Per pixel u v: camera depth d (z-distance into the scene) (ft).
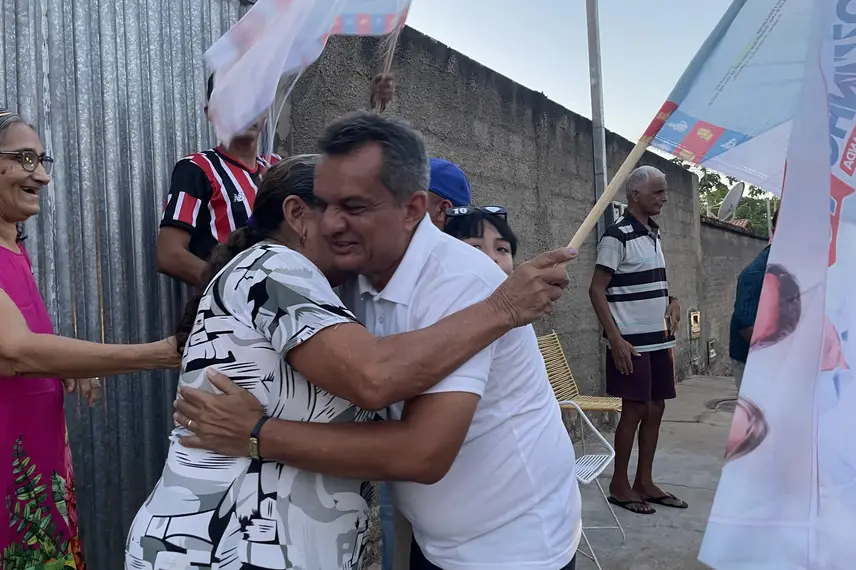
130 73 7.86
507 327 3.87
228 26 9.14
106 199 7.61
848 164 3.69
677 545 10.91
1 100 6.72
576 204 18.75
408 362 3.66
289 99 9.54
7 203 5.56
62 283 7.18
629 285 12.48
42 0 7.02
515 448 4.36
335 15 6.00
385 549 7.27
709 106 4.20
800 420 3.61
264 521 3.90
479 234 6.17
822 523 3.49
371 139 3.88
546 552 4.41
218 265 4.47
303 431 3.84
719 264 34.06
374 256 4.09
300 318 3.76
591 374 18.94
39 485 5.47
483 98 14.34
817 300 3.66
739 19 4.10
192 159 7.40
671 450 16.85
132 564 4.07
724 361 34.60
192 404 4.00
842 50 3.72
